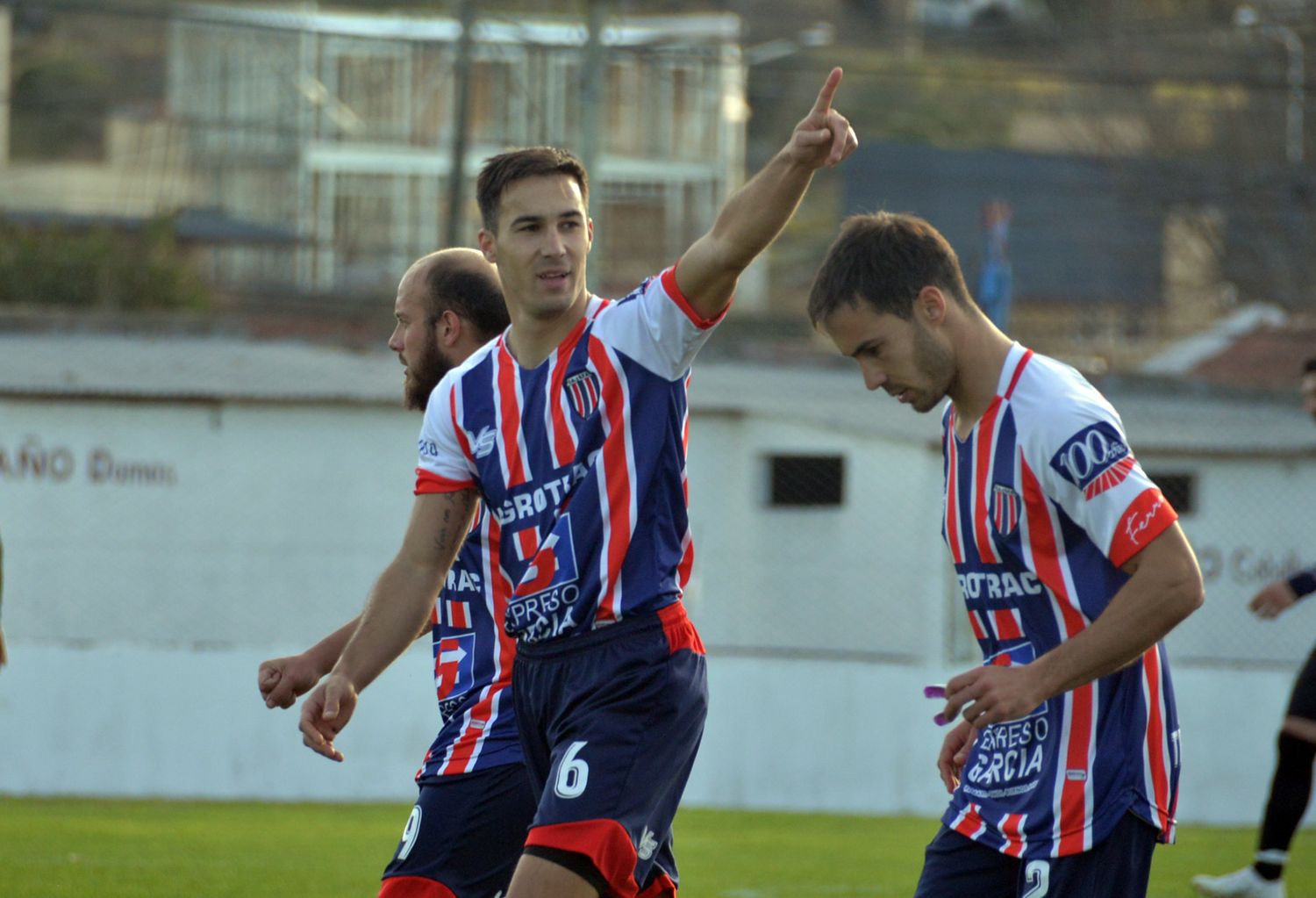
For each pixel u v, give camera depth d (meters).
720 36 89.38
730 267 11.62
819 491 64.38
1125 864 11.84
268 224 111.50
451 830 14.02
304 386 63.91
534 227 12.02
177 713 38.44
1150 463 62.75
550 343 12.29
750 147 111.94
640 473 12.05
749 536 64.94
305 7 111.50
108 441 61.06
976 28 93.88
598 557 12.05
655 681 12.09
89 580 60.81
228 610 61.75
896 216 12.02
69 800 37.09
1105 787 11.79
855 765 39.19
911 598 62.12
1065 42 86.62
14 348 70.38
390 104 112.62
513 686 12.73
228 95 119.00
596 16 55.97
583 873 11.78
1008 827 12.12
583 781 11.89
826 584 63.75
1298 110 92.62
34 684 38.12
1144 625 10.92
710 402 66.25
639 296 12.07
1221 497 62.97
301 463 62.16
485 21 70.19
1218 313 102.00
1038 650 11.94
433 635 14.49
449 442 12.80
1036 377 11.67
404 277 15.08
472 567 14.02
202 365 68.31
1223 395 78.25
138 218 112.94
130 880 24.47
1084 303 104.38
